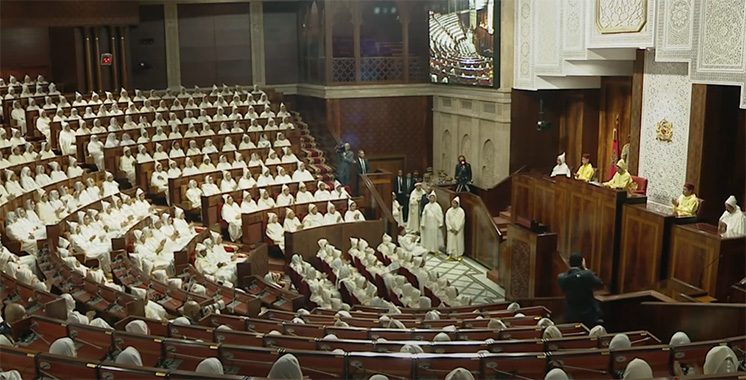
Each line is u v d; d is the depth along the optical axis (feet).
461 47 74.18
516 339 28.89
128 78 79.82
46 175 56.75
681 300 38.63
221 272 46.37
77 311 32.65
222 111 75.87
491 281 57.00
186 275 43.01
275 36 87.97
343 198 64.23
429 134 85.05
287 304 40.32
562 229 52.19
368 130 82.89
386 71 82.64
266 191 62.69
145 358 23.54
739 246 38.50
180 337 27.32
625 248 45.88
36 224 48.75
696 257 40.06
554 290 46.73
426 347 25.67
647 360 23.36
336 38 82.58
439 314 36.78
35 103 70.08
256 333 27.20
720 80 42.47
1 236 46.44
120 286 39.04
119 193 56.24
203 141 70.49
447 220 63.26
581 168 55.83
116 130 68.13
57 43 78.95
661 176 51.34
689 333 34.06
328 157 79.20
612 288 46.96
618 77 63.00
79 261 44.75
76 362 20.11
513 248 49.57
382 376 20.20
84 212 49.67
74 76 77.46
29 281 36.94
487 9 68.80
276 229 58.85
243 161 68.64
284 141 73.26
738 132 47.14
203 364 20.79
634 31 49.90
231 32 86.12
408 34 83.30
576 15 56.80
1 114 68.69
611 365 23.17
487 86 70.49
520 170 70.54
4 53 79.30
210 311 34.30
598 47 54.08
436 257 64.44
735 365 21.77
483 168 74.13
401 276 46.68
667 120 50.34
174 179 60.59
